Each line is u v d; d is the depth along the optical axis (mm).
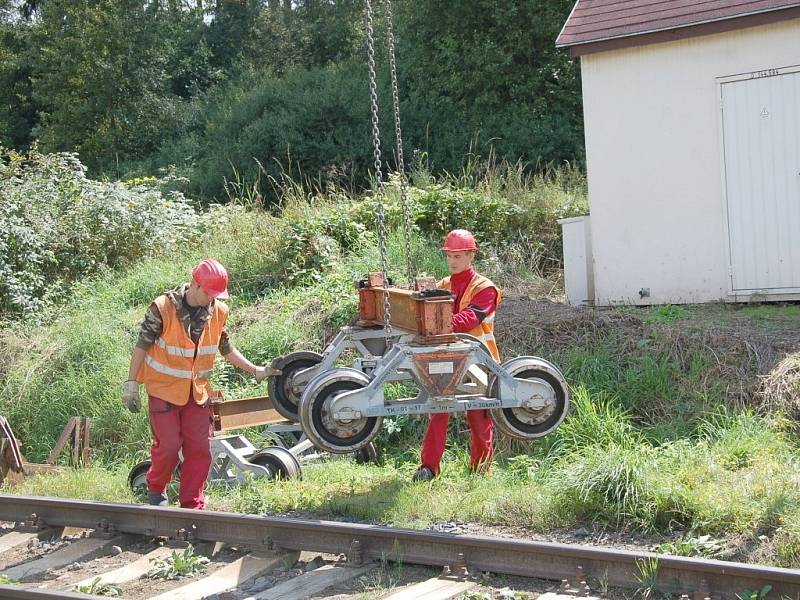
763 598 4746
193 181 25375
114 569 6047
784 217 11008
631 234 11914
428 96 26266
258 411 8500
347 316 11258
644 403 9172
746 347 9180
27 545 6660
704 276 11508
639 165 11797
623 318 10242
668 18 11273
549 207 15867
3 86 38250
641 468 6570
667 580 5062
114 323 12477
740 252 11273
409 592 5238
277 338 11117
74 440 9555
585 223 12297
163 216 16172
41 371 11734
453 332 6883
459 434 9297
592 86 12008
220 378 10648
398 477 7828
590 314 10352
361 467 8594
